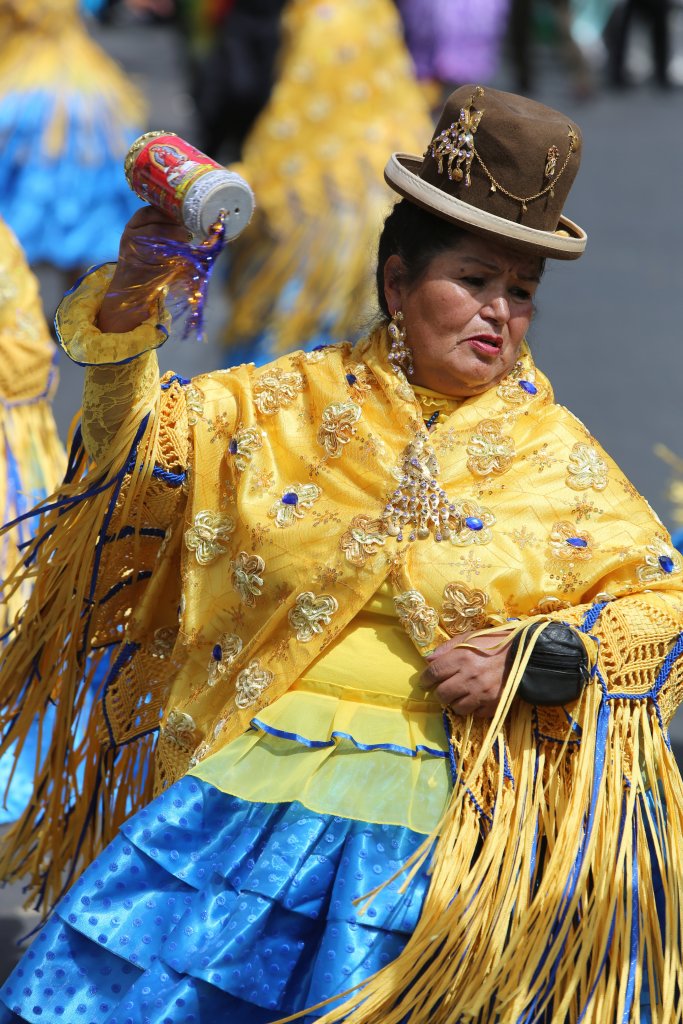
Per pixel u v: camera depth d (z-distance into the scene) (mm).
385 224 10258
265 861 9336
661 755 9914
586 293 33906
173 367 27031
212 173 9484
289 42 23688
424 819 9438
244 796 9625
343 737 9609
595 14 78875
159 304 9977
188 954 9250
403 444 9961
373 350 10258
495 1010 9094
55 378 15180
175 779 10531
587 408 26281
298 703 9852
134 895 9570
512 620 9797
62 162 26797
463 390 10094
